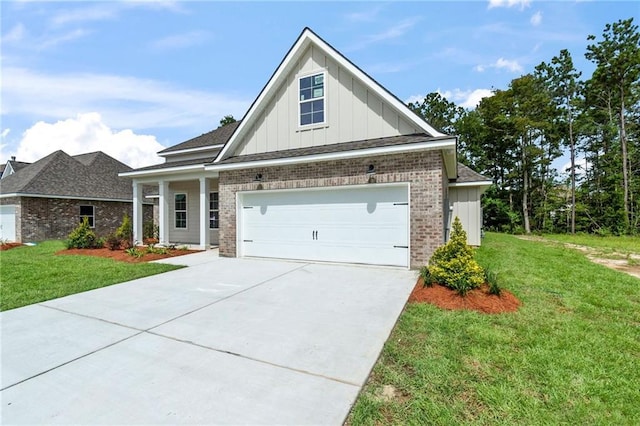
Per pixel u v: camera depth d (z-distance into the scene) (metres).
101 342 4.20
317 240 9.89
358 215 9.30
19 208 17.75
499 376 3.25
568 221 28.45
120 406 2.83
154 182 14.70
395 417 2.66
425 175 8.30
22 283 7.57
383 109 9.36
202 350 3.93
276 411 2.72
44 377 3.34
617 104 26.19
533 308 5.38
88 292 6.77
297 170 10.02
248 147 11.48
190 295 6.46
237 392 3.02
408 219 8.59
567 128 28.70
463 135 34.53
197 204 16.69
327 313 5.25
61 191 19.25
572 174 28.38
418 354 3.75
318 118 10.28
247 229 11.15
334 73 10.00
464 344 3.98
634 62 24.38
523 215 30.31
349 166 9.22
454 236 6.44
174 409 2.77
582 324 4.67
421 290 6.27
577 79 28.05
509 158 31.25
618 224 25.39
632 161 26.45
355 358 3.67
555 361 3.55
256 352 3.85
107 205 21.62
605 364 3.51
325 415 2.67
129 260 10.87
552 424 2.56
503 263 9.95
